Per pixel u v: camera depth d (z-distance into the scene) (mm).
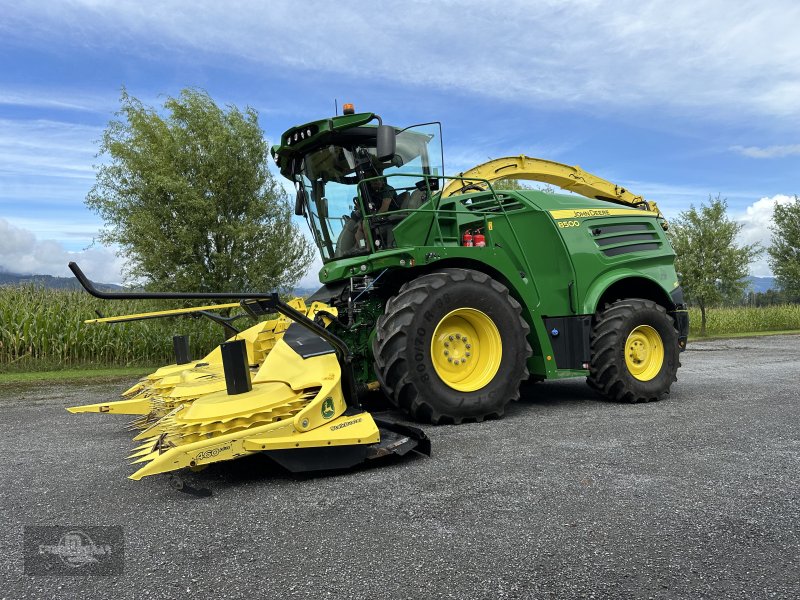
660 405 5312
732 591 1839
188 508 2629
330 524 2400
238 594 1826
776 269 26359
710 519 2420
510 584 1883
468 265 4965
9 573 1995
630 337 5559
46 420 5078
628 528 2330
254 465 3318
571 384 7180
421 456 3467
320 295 5320
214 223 9656
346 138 4887
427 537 2256
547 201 5781
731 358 10227
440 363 4559
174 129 9516
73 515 2564
